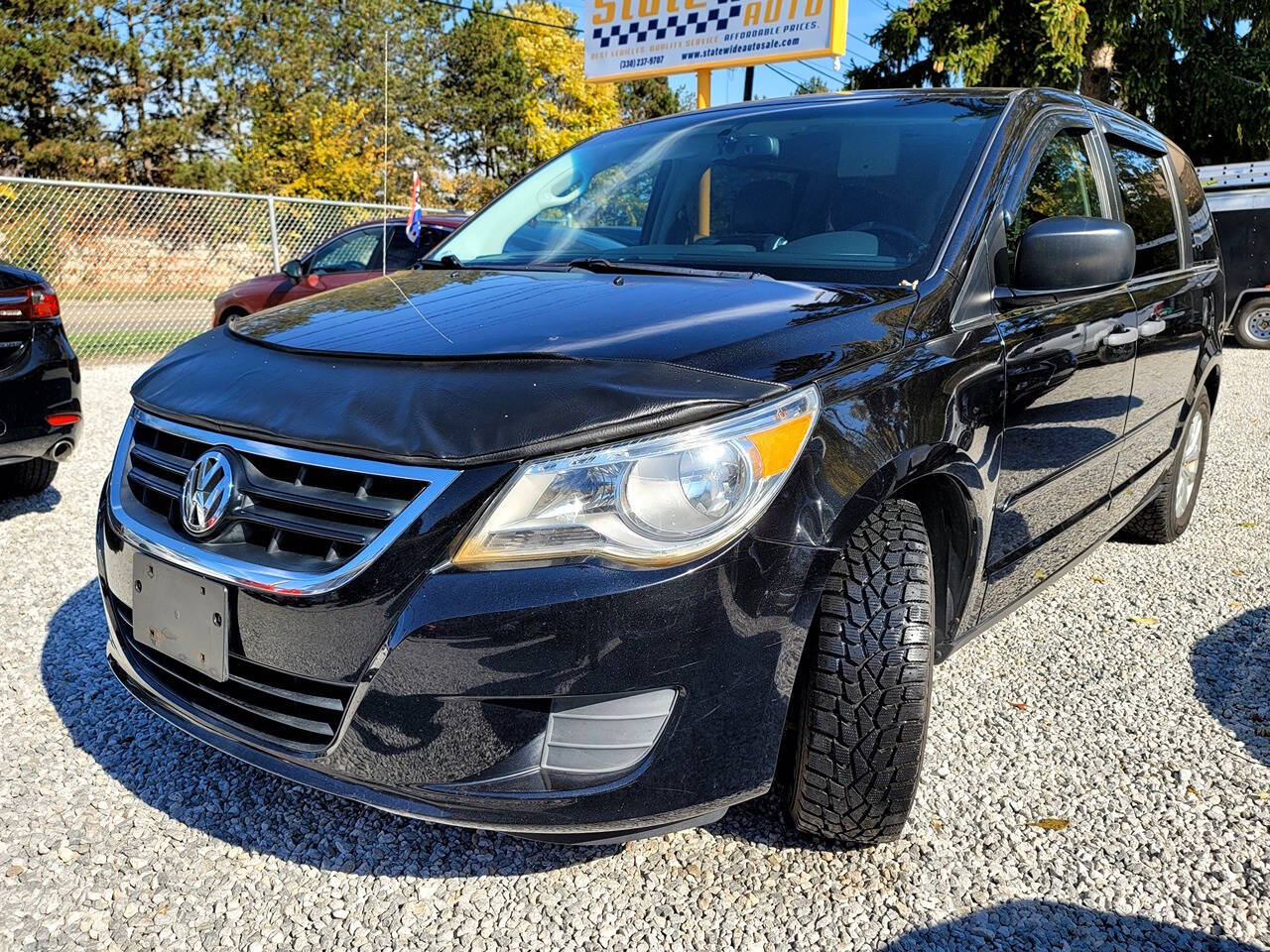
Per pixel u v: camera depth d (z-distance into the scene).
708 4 10.87
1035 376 2.56
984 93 3.05
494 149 53.28
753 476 1.75
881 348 2.07
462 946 1.95
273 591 1.78
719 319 2.05
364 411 1.83
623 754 1.76
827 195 2.72
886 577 1.99
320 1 48.56
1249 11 20.84
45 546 4.30
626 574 1.68
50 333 4.43
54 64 33.19
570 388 1.78
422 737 1.73
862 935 1.98
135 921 2.00
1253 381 10.27
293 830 2.32
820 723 2.01
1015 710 2.91
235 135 39.59
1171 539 4.49
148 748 2.66
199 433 1.99
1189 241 4.15
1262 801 2.46
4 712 2.82
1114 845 2.28
